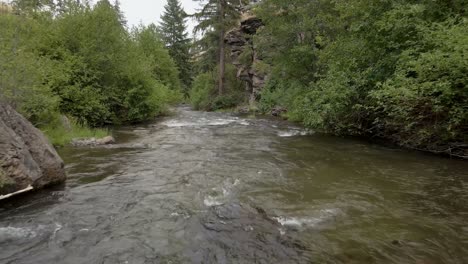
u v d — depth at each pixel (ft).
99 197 20.33
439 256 13.38
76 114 52.70
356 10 40.78
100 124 59.88
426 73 28.04
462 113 27.20
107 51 59.67
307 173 26.27
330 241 14.70
